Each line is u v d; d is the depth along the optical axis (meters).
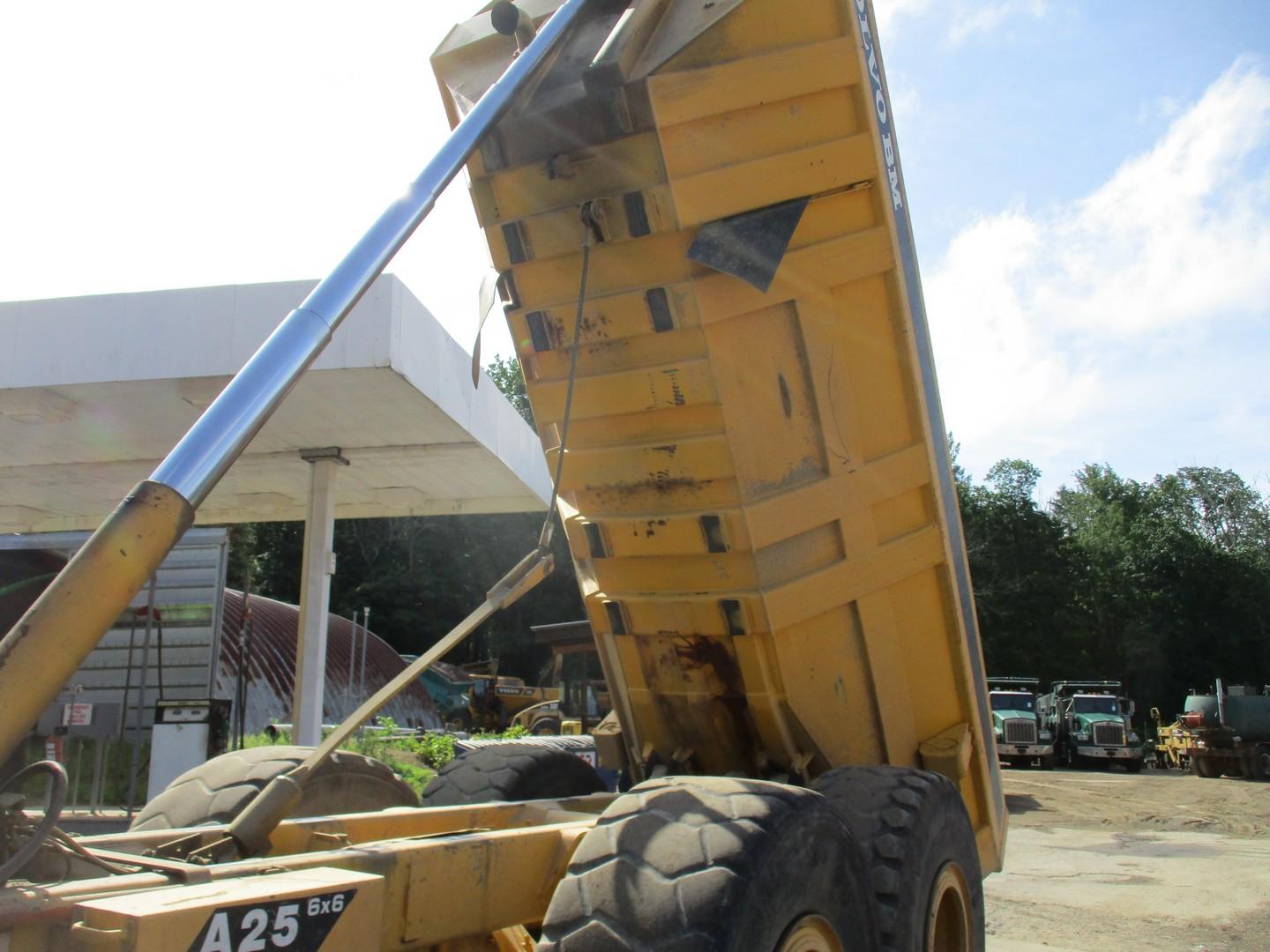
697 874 2.77
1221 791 24.34
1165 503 86.38
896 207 4.65
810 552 4.38
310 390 10.21
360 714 3.38
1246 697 29.69
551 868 3.35
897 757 4.76
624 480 4.31
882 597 4.64
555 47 3.91
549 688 37.06
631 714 4.88
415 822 4.11
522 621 49.75
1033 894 9.91
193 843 3.19
